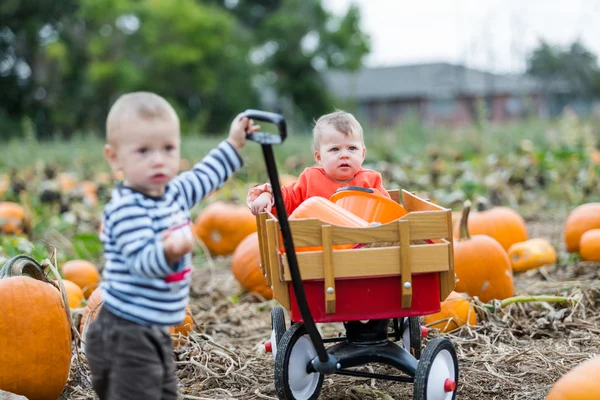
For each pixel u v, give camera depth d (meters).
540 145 13.88
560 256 7.02
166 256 2.57
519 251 6.47
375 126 19.72
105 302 2.75
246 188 11.76
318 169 3.96
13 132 31.89
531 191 11.01
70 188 11.70
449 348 3.39
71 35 37.28
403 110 55.78
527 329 4.75
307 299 3.18
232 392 3.90
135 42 36.78
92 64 35.69
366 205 3.46
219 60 39.16
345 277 3.14
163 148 2.68
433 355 3.28
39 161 14.68
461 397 3.71
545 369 4.06
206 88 38.12
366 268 3.15
